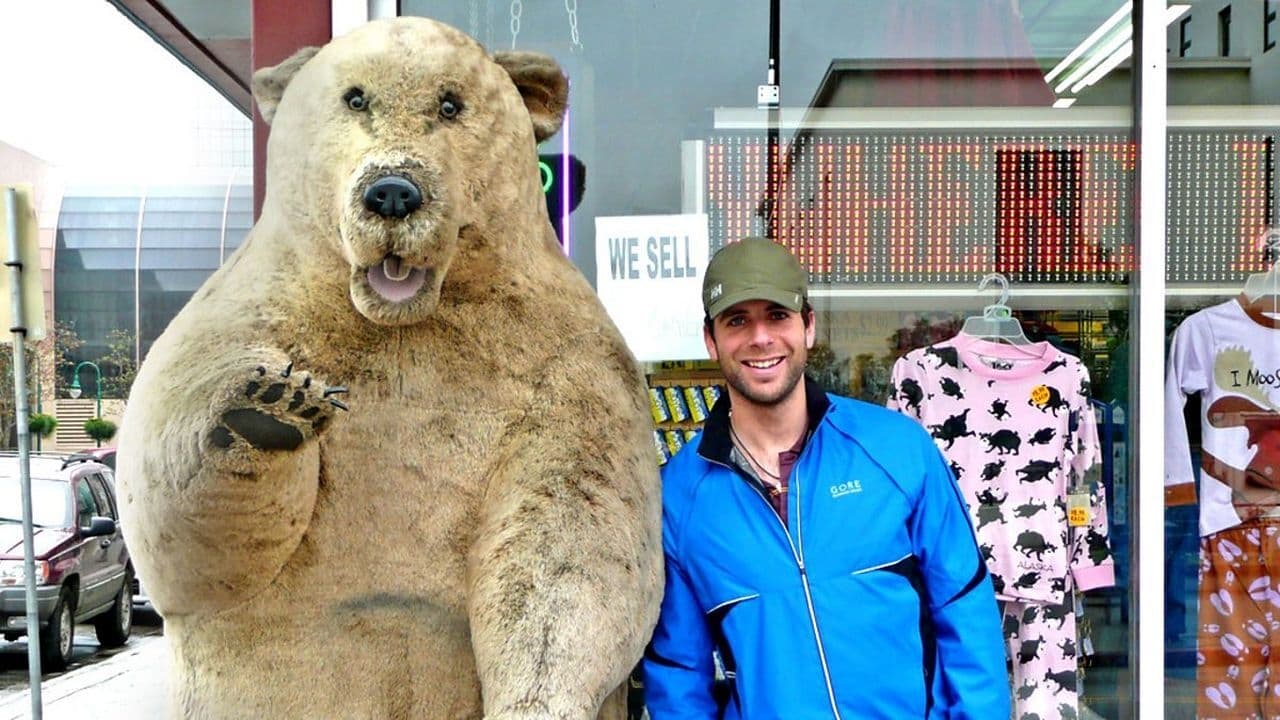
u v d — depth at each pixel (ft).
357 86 5.17
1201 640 11.03
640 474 5.51
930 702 6.93
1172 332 11.09
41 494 27.50
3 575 25.31
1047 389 10.28
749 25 10.78
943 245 10.94
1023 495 10.21
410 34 5.35
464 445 5.41
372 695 5.44
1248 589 11.07
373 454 5.37
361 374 5.38
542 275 5.82
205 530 4.73
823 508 6.79
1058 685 10.14
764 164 10.83
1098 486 10.44
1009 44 10.98
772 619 6.67
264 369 4.52
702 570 6.85
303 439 4.49
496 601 4.94
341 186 5.02
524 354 5.56
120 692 22.45
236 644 5.39
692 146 10.75
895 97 10.96
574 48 10.49
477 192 5.37
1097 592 10.68
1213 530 11.05
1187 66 11.04
